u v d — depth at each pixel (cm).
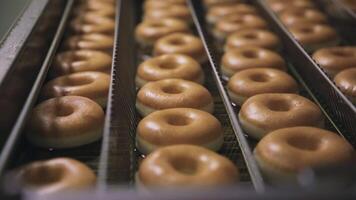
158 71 62
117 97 50
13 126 44
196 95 55
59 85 57
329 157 44
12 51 48
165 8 91
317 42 74
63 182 40
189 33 80
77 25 77
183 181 39
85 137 50
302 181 29
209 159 43
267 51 69
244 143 44
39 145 49
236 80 61
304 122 51
